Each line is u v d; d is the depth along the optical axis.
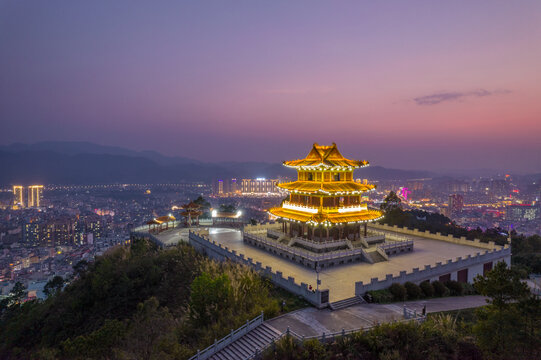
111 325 36.81
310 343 27.80
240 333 32.34
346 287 42.19
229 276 41.03
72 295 61.44
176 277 55.00
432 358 25.92
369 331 29.16
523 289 24.52
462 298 42.41
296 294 40.19
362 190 60.06
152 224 96.69
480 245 63.94
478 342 25.56
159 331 34.44
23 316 62.47
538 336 23.19
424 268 46.06
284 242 63.62
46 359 39.72
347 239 58.62
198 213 103.25
